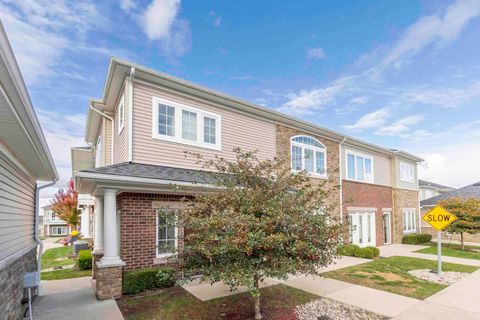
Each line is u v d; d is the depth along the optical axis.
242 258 4.92
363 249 13.34
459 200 17.06
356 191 17.72
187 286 8.06
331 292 7.59
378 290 7.84
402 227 20.92
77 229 27.42
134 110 9.16
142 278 7.59
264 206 5.18
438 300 7.04
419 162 24.23
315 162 15.35
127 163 8.73
